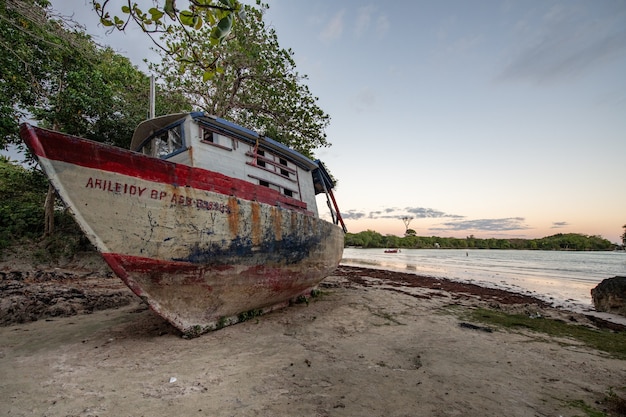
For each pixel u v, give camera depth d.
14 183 14.49
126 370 3.57
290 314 6.57
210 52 12.21
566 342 5.32
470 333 5.59
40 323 5.68
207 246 4.72
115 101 12.60
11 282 8.28
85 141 3.84
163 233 4.33
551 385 3.47
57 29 4.89
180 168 4.58
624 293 8.66
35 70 10.91
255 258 5.43
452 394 3.14
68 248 11.98
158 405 2.79
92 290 8.44
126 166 4.11
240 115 14.98
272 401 2.91
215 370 3.60
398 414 2.73
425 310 7.55
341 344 4.74
